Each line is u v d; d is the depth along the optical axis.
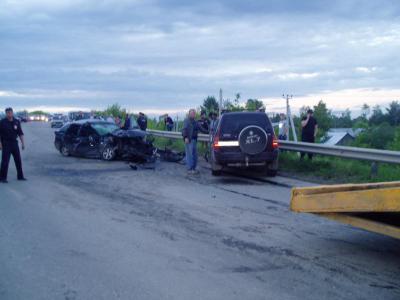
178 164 17.69
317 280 5.60
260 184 12.79
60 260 6.31
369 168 13.31
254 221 8.45
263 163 13.50
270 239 7.30
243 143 13.23
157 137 26.97
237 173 14.84
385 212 6.39
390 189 5.73
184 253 6.60
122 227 8.03
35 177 14.11
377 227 6.10
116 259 6.35
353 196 6.12
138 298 5.06
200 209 9.47
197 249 6.79
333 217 6.50
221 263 6.19
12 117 13.13
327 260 6.32
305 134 16.11
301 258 6.39
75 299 5.06
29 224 8.24
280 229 7.89
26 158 19.91
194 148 15.07
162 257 6.43
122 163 17.97
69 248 6.84
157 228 7.96
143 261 6.26
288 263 6.20
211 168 15.27
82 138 19.81
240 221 8.44
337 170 13.78
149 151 17.78
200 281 5.55
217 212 9.18
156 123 34.56
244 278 5.65
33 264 6.16
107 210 9.39
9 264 6.17
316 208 6.57
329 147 13.81
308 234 7.59
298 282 5.53
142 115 23.70
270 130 13.50
